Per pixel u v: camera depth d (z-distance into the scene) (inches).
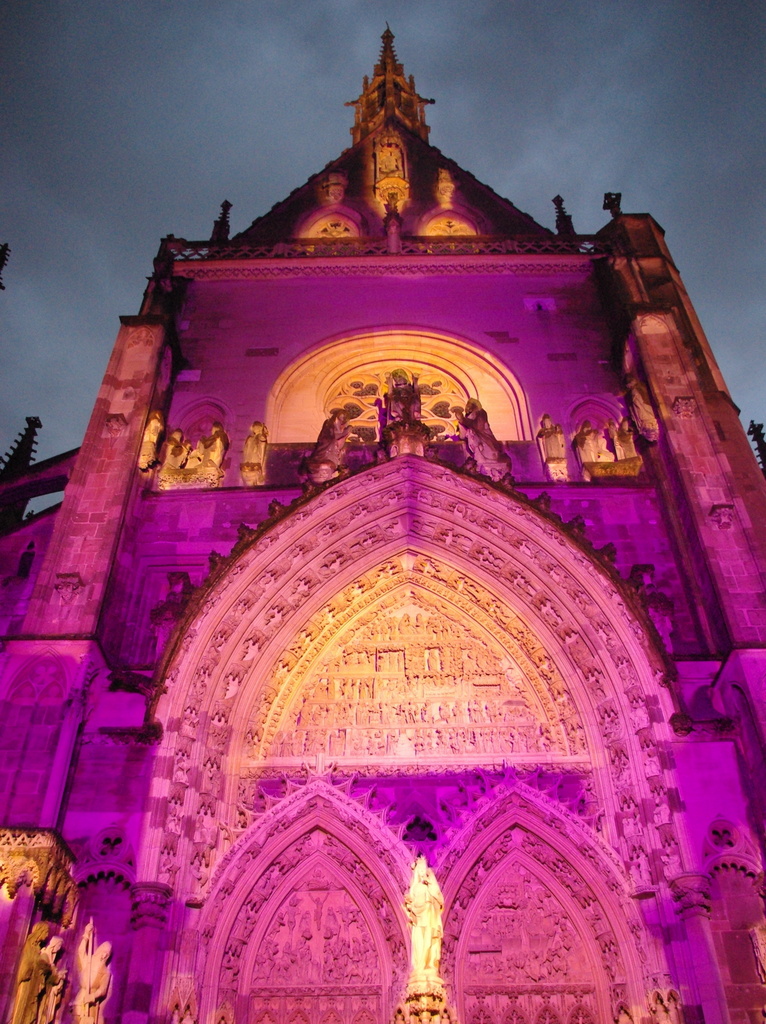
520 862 872.9
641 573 982.4
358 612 1048.2
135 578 1028.5
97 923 765.9
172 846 804.0
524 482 1115.9
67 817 802.8
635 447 1159.6
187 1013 743.1
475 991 810.2
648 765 856.9
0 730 821.2
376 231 1659.7
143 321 1219.2
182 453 1170.0
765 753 808.3
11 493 1213.7
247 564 982.4
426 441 1108.5
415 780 908.0
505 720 956.0
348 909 852.6
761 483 1115.9
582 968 820.6
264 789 903.1
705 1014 730.2
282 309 1412.4
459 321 1396.4
